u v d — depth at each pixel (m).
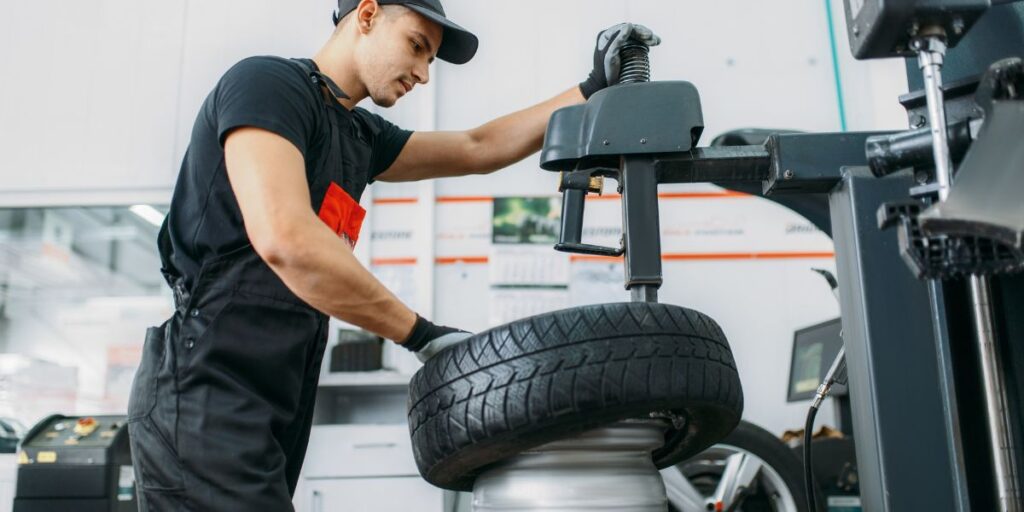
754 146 1.25
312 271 1.09
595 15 4.00
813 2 3.97
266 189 1.12
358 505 3.07
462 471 1.11
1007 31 1.18
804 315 3.69
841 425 3.04
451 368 1.04
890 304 1.13
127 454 3.00
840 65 3.89
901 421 1.10
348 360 3.38
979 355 1.05
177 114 3.94
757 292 3.72
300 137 1.22
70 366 3.85
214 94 1.28
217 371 1.21
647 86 1.23
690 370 1.00
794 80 3.91
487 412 0.99
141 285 3.94
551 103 1.65
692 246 3.76
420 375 1.10
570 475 1.05
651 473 1.11
